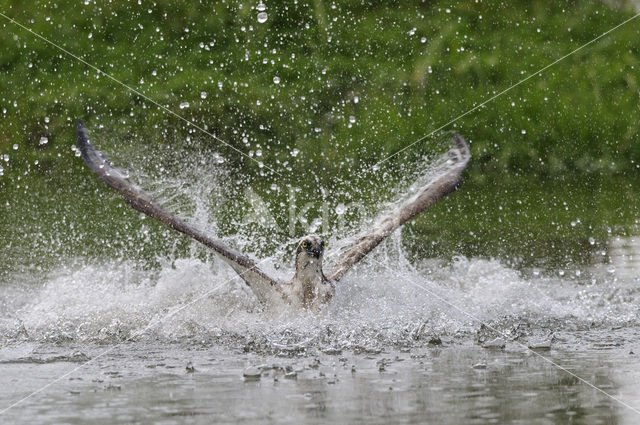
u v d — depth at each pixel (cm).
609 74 2494
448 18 2589
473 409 703
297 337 1012
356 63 2445
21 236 1611
